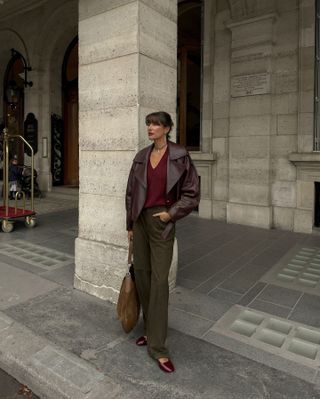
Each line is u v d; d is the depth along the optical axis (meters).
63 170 12.65
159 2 3.54
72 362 2.59
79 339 2.91
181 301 3.61
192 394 2.29
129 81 3.38
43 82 11.92
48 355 2.68
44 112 11.95
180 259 4.98
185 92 9.55
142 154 2.72
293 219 6.81
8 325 3.12
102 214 3.67
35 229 6.90
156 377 2.45
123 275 3.47
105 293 3.64
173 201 2.60
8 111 13.85
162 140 2.64
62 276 4.31
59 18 11.26
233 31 7.15
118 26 3.42
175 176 2.52
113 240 3.61
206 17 7.67
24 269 4.55
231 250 5.44
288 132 6.82
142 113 3.40
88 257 3.77
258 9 6.81
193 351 2.75
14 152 13.46
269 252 5.36
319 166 6.41
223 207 7.67
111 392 2.30
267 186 6.97
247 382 2.40
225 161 7.58
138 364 2.59
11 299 3.66
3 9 12.09
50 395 2.39
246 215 7.23
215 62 7.59
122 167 3.48
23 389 2.53
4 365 2.73
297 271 4.53
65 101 12.54
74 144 12.80
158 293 2.55
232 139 7.33
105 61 3.52
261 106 6.95
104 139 3.59
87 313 3.37
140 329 3.08
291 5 6.63
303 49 6.54
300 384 2.38
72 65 12.55
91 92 3.65
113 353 2.72
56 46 11.77
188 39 9.38
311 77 6.51
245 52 7.04
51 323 3.17
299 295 3.80
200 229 6.85
